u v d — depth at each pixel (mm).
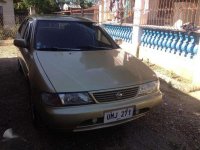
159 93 3312
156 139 3254
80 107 2676
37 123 3281
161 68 6621
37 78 2938
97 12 11578
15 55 8383
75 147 3012
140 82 3049
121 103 2850
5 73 5910
